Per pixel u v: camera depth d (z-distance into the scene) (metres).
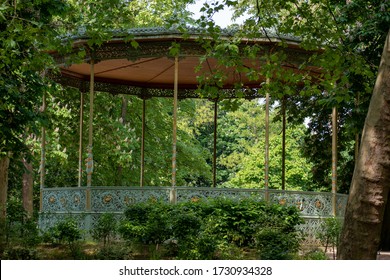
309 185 39.06
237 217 17.70
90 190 20.02
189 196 19.47
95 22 13.00
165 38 19.59
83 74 25.09
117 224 19.17
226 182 46.81
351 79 19.36
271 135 48.97
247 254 16.47
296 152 39.59
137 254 16.44
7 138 17.50
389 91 7.55
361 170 7.75
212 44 19.38
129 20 13.27
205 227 16.88
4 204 18.72
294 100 28.19
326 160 28.20
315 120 28.30
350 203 7.87
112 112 29.80
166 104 33.91
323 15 12.88
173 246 16.50
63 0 18.44
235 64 11.91
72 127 28.97
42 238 17.19
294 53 20.45
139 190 19.72
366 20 19.55
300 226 19.92
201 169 34.66
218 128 51.59
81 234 18.34
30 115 17.72
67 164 29.98
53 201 21.34
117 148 28.34
